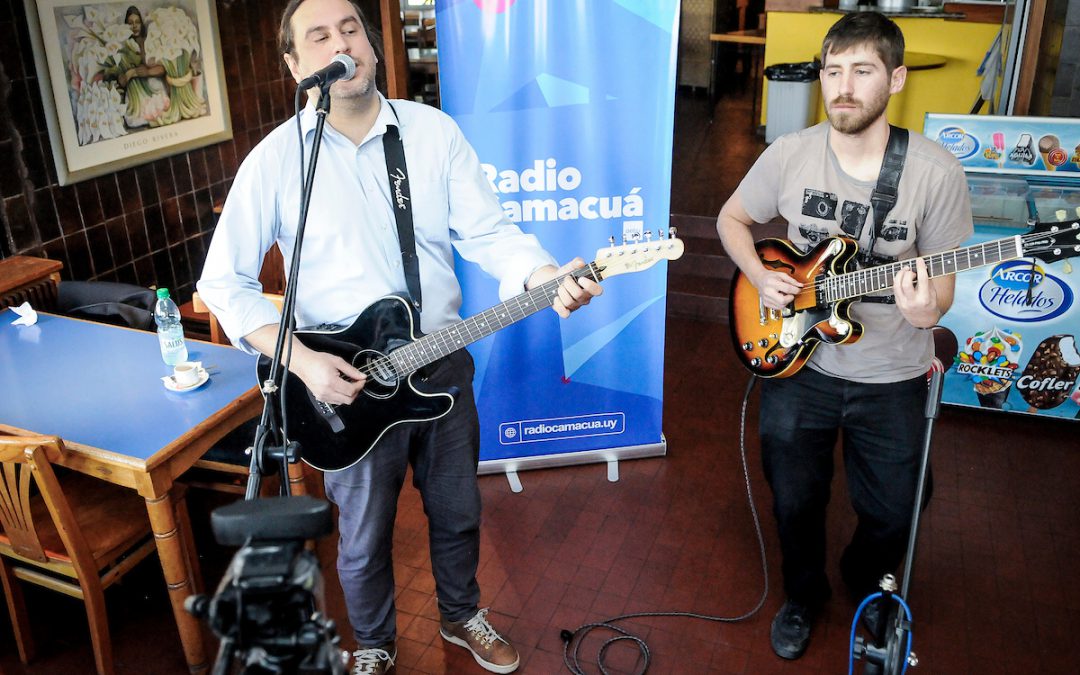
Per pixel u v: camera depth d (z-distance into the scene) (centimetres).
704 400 400
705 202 530
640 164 302
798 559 253
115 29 399
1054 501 326
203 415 253
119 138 412
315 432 220
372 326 212
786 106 640
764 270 231
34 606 290
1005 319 360
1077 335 354
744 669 254
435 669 257
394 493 231
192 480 297
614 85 291
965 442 363
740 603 279
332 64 173
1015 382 369
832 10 633
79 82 387
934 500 327
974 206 354
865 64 198
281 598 92
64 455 232
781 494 245
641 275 320
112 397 264
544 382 335
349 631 273
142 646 271
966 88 606
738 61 891
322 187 208
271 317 215
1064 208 346
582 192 303
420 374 220
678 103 812
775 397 241
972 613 273
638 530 315
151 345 301
